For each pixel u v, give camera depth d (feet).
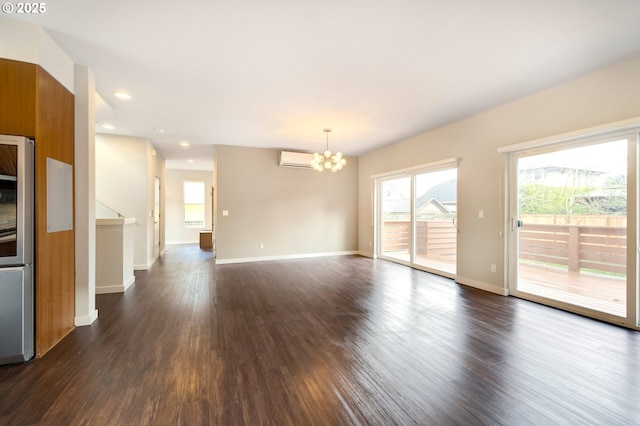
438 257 16.88
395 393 5.84
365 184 23.80
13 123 7.04
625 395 5.74
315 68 9.35
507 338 8.37
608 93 9.34
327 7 6.51
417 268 18.33
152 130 16.60
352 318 10.04
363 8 6.54
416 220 18.57
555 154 11.27
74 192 9.14
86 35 7.61
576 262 10.64
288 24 7.13
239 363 7.01
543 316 10.14
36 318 7.27
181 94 11.37
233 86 10.67
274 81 10.26
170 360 7.14
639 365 6.86
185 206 33.78
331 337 8.50
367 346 7.91
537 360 7.12
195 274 16.98
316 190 23.38
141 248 18.30
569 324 9.40
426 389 5.97
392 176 20.83
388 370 6.70
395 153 19.95
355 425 4.95
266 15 6.79
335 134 17.51
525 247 12.32
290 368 6.79
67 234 8.70
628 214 9.20
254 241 21.31
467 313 10.48
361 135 17.75
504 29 7.34
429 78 10.07
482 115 13.61
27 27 7.09
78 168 9.20
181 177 33.47
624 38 7.73
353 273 17.24
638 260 9.00
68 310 8.78
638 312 8.93
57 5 6.43
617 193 9.52
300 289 13.76
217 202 20.30
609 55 8.63
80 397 5.68
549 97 10.95
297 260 21.70
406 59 8.81
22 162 6.93
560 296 11.09
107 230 13.20
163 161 24.88
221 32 7.47
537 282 11.88
